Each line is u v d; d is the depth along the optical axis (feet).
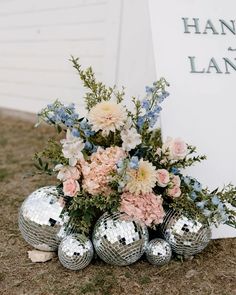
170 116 9.14
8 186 12.14
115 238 7.53
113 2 12.78
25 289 7.36
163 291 7.33
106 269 7.88
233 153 9.34
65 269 7.89
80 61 17.03
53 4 18.31
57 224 7.88
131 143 7.75
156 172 7.64
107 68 12.85
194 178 8.63
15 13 20.59
